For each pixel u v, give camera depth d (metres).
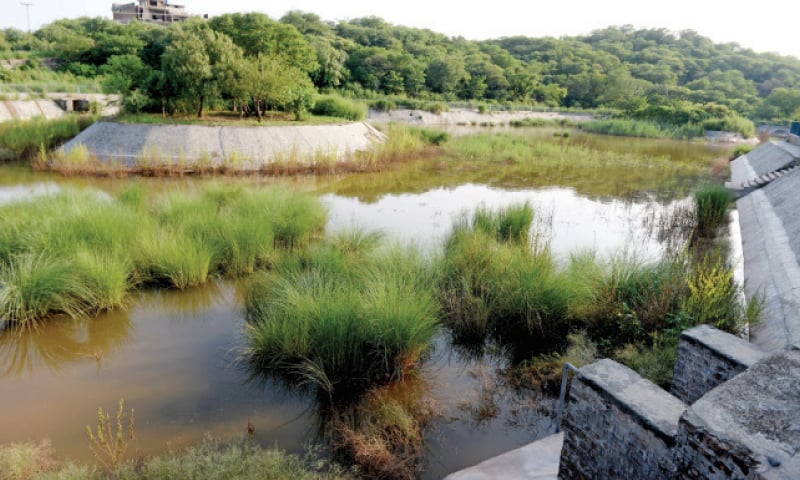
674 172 24.89
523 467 4.45
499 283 8.02
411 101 54.78
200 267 8.89
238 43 26.97
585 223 14.38
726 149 38.19
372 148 24.39
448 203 16.34
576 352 6.74
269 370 6.52
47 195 10.85
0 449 4.85
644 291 7.49
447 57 71.94
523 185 20.05
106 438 5.20
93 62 50.88
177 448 5.08
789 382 2.89
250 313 7.99
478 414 5.77
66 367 6.57
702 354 4.43
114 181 17.33
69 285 7.70
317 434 5.39
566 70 93.75
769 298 8.27
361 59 65.19
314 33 84.94
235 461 4.42
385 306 6.42
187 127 20.75
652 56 112.25
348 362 6.30
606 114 65.88
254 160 20.41
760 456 2.40
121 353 6.92
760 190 18.12
